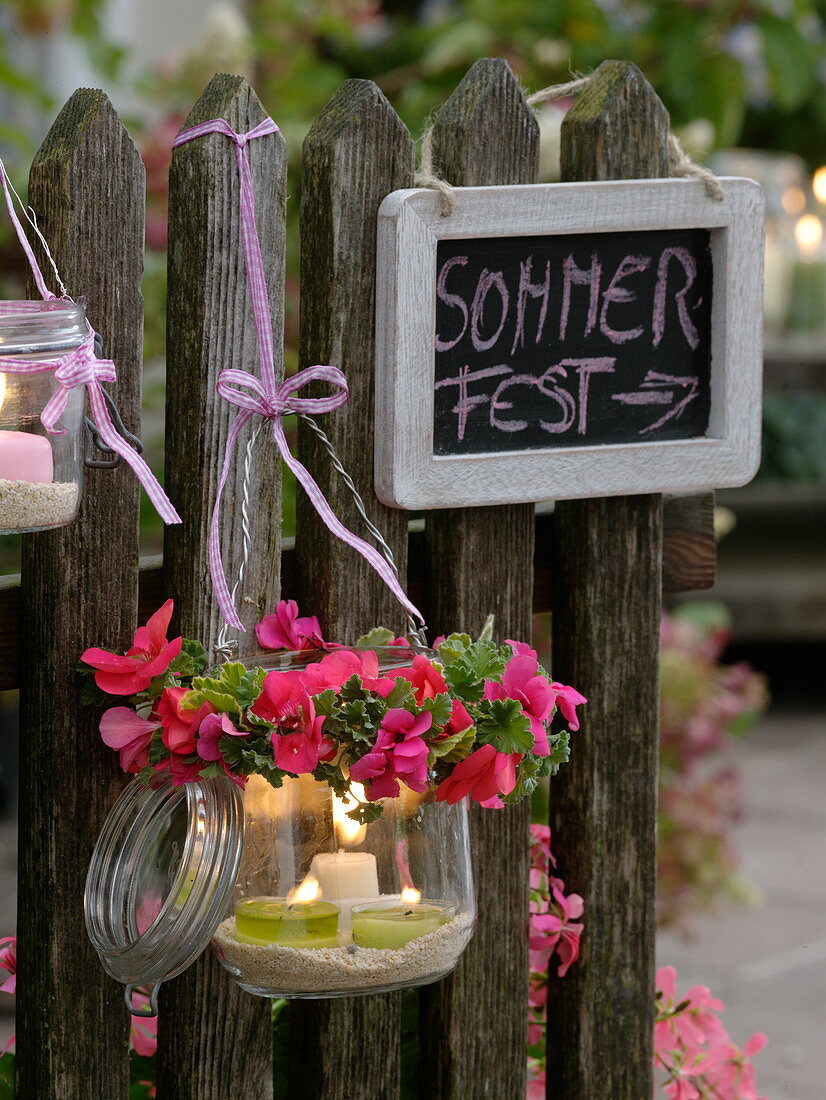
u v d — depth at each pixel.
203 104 1.75
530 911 2.15
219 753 1.50
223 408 1.77
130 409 1.73
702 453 2.04
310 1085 1.95
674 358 2.03
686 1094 2.22
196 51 4.25
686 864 4.24
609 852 2.11
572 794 2.11
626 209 1.94
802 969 4.21
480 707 1.58
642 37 5.18
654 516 2.08
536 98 2.03
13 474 1.47
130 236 1.70
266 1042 1.88
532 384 1.94
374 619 1.90
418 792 1.54
